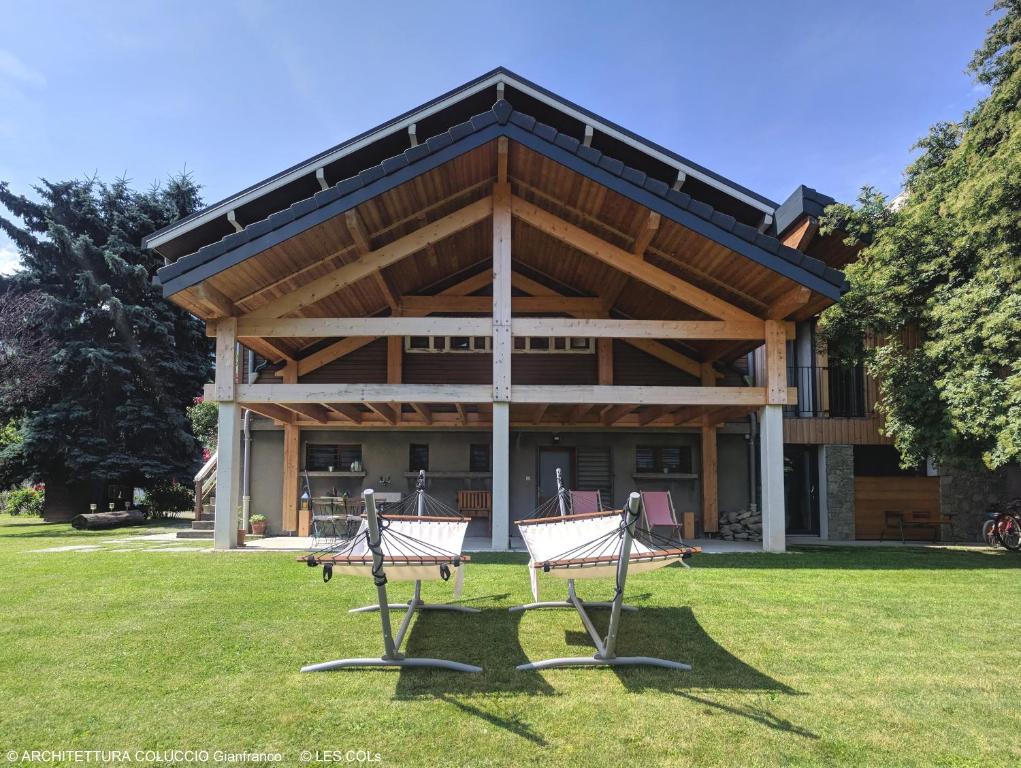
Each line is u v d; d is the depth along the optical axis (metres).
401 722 3.51
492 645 4.75
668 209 8.15
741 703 3.79
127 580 6.80
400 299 12.44
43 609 5.64
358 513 12.05
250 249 8.15
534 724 3.49
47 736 3.35
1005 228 9.75
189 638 4.86
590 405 10.48
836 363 12.75
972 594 6.42
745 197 9.72
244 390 9.38
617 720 3.54
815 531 13.42
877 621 5.44
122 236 22.38
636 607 5.79
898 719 3.62
